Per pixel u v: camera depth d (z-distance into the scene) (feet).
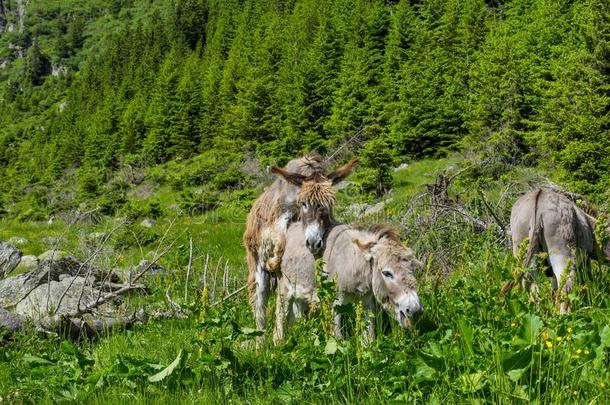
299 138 159.02
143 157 235.20
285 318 23.12
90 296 35.58
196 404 15.93
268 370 17.06
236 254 64.08
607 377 13.47
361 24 219.61
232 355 17.67
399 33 201.87
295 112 172.35
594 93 78.95
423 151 134.31
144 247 69.82
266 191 25.48
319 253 21.59
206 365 17.31
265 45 274.57
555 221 23.06
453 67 158.61
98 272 43.96
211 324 17.66
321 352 17.07
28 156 403.95
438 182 50.57
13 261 56.34
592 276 23.15
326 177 23.24
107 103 360.07
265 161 147.74
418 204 48.67
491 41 156.76
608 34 84.02
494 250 31.42
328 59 211.20
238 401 15.94
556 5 159.12
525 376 13.62
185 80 269.44
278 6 371.15
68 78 640.99
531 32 152.46
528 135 97.25
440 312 20.06
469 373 14.10
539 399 12.84
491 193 58.34
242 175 139.64
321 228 21.59
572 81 83.20
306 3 324.60
